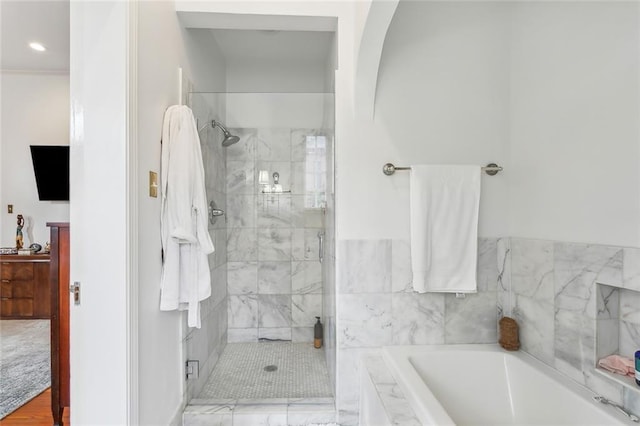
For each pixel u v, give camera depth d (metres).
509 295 1.99
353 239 1.96
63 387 1.81
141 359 1.46
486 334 2.02
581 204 1.52
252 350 2.75
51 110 3.87
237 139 2.66
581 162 1.53
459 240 1.94
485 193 2.03
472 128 2.03
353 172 1.97
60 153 3.51
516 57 1.98
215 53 2.82
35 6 2.43
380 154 1.98
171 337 1.80
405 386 1.52
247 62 3.20
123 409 1.34
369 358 1.89
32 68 3.74
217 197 2.54
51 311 1.80
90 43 1.34
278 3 1.97
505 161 2.03
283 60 3.16
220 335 2.64
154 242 1.61
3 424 1.91
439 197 1.93
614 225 1.37
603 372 1.39
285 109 2.61
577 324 1.52
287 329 2.88
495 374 1.83
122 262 1.34
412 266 1.92
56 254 1.80
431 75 2.01
